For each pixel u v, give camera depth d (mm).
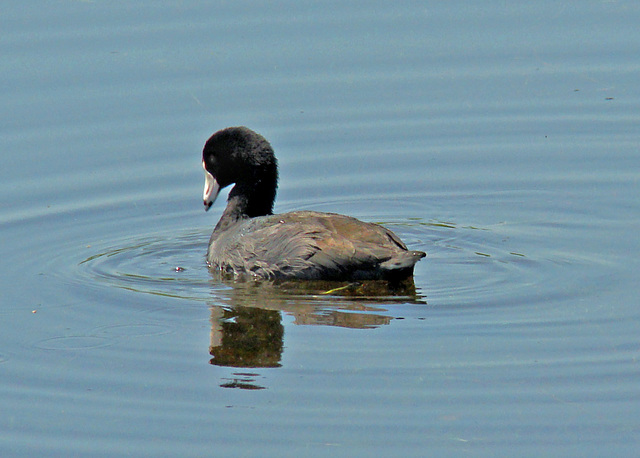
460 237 16062
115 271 14844
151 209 17531
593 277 13961
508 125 20219
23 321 13008
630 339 11938
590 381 10984
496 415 10383
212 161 16312
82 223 16906
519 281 13891
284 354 11797
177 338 12375
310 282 13930
